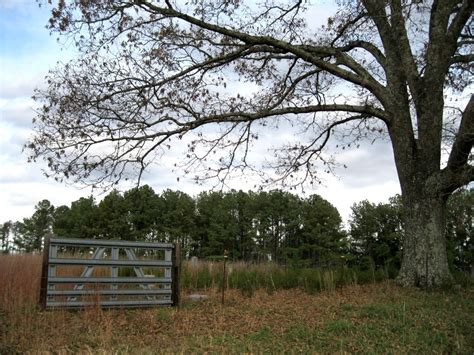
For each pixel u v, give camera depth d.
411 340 6.83
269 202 60.44
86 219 57.72
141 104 11.38
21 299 7.91
